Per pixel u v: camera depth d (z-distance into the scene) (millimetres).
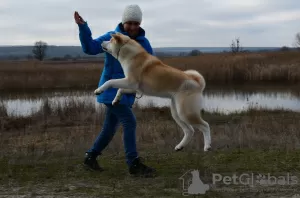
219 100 20156
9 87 24125
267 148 6812
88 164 5371
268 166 5457
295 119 13391
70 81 25500
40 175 5199
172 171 5305
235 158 5934
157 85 5398
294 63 30219
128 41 5285
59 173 5293
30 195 4395
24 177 5113
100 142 5359
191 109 5492
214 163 5680
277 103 18781
